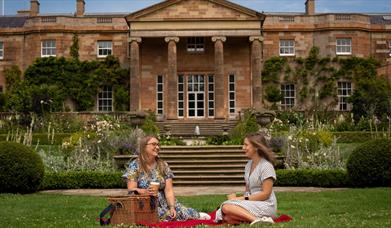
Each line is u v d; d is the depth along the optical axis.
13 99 41.38
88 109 47.06
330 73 47.53
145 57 46.44
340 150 24.84
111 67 47.44
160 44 46.47
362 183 18.33
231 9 42.94
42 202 14.63
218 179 21.19
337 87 47.50
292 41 48.53
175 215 9.23
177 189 19.59
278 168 22.30
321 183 19.41
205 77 46.41
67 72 47.25
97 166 21.91
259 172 8.99
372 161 17.97
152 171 9.40
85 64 47.47
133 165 9.47
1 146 17.47
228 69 46.28
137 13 42.91
